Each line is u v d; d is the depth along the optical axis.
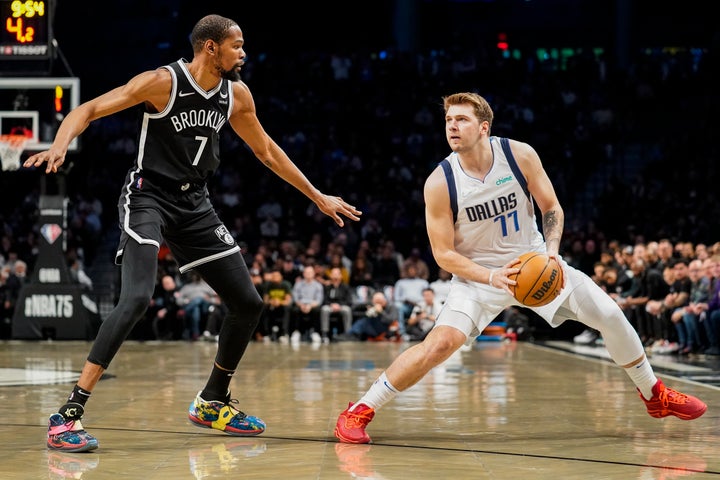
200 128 3.85
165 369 8.05
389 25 26.22
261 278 13.92
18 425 4.39
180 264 4.07
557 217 3.99
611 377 7.22
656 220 16.61
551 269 3.70
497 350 11.09
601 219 17.22
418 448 3.75
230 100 3.92
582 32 27.20
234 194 18.00
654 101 20.75
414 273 13.92
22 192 18.34
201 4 25.56
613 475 3.16
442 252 3.99
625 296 11.71
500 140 4.04
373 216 17.69
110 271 17.16
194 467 3.31
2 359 9.06
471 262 3.91
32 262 15.34
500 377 7.24
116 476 3.14
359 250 15.05
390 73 21.39
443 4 27.23
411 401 5.50
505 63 21.72
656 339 10.87
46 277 12.79
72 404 3.67
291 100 21.09
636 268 11.45
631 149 19.89
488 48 22.88
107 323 3.68
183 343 12.82
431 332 3.97
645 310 11.33
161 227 3.86
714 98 20.53
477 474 3.18
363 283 14.18
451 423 4.51
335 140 19.94
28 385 6.36
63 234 12.83
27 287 12.79
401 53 22.05
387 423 4.52
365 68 21.75
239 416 4.12
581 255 14.76
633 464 3.38
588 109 20.47
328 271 14.27
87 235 16.72
